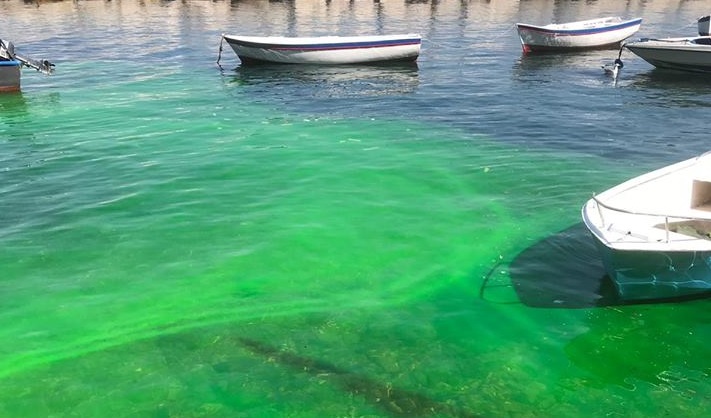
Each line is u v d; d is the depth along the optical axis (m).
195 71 28.88
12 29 42.94
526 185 14.04
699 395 7.22
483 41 38.56
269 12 55.84
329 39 30.05
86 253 10.85
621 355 7.93
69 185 14.04
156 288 9.73
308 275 10.14
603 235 8.49
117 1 60.16
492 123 19.58
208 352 8.12
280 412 7.03
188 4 60.16
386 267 10.38
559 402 7.14
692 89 24.50
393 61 30.98
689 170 10.18
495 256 10.66
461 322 8.71
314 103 22.59
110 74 27.67
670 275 8.50
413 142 17.52
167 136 17.98
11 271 10.20
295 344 8.27
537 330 8.48
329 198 13.36
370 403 7.15
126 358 8.01
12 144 17.11
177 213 12.55
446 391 7.34
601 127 18.98
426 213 12.56
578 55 33.12
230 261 10.60
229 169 15.16
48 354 8.09
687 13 53.34
